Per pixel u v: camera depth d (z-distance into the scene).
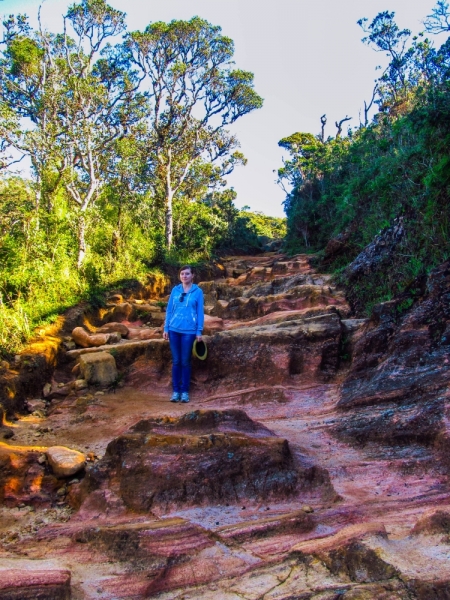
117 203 13.73
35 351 6.61
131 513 3.46
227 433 3.98
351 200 12.25
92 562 2.86
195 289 6.19
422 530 2.77
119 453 3.87
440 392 4.32
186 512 3.40
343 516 3.19
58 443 4.79
